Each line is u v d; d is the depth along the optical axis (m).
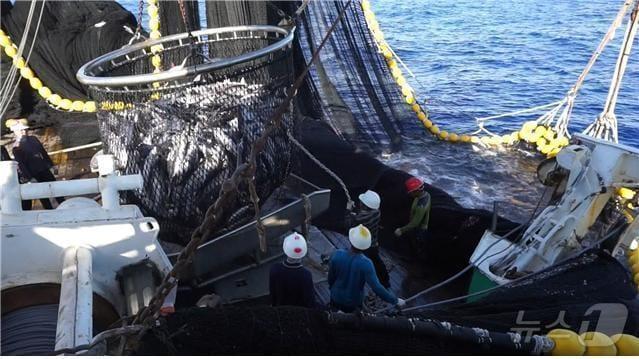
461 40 18.78
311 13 8.00
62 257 2.81
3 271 2.75
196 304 4.39
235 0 6.66
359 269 3.78
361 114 8.45
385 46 8.96
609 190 4.61
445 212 5.90
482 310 3.58
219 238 4.40
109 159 3.13
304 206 4.93
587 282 3.93
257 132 4.39
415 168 7.98
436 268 5.68
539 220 4.98
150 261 2.99
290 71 4.82
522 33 19.67
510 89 13.52
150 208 4.36
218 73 4.20
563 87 13.71
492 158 8.43
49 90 8.70
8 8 9.29
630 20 6.93
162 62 5.70
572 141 5.14
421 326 2.65
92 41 8.90
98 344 2.26
